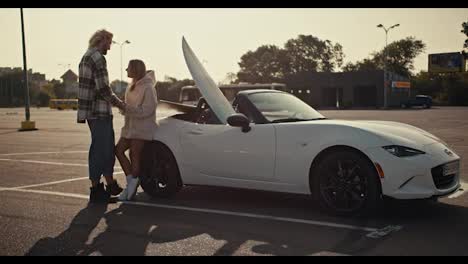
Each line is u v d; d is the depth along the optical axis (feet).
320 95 198.39
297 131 16.72
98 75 18.70
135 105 19.52
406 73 323.57
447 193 15.66
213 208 18.07
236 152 17.95
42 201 19.71
